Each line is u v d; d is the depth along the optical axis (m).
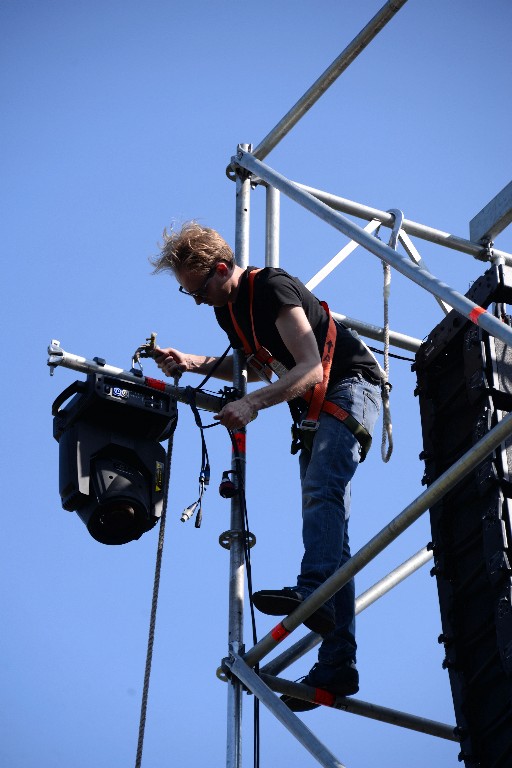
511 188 8.88
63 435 7.87
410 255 8.98
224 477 7.57
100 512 7.59
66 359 7.81
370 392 7.54
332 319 7.62
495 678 6.92
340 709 7.43
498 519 6.88
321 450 7.31
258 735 7.10
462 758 6.92
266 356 7.57
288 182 8.14
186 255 7.45
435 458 7.55
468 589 7.17
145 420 7.86
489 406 7.15
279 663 7.66
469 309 6.12
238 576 7.47
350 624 7.47
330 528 7.13
